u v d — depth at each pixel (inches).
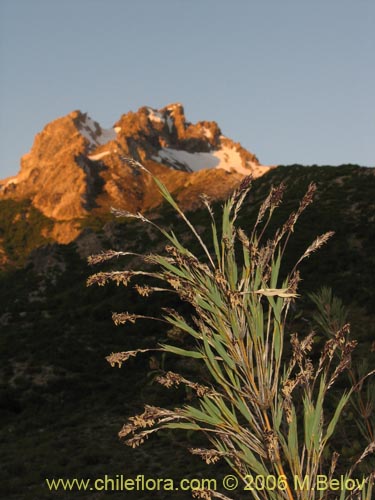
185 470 725.3
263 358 82.8
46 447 922.1
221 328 83.5
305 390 84.2
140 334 1492.4
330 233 80.7
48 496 681.6
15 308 1972.2
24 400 1202.6
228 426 81.3
